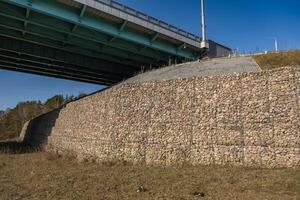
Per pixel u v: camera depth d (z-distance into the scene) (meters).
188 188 16.41
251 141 21.12
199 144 23.11
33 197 15.62
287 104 20.52
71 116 37.44
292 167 19.23
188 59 55.69
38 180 19.83
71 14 36.91
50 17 36.81
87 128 32.28
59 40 40.75
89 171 22.81
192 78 25.09
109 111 29.53
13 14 33.97
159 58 52.03
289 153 19.62
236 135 21.78
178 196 14.98
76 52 45.09
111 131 28.47
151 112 26.22
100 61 50.91
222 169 20.42
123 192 16.22
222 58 42.81
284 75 21.14
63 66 51.19
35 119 60.22
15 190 17.17
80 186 17.70
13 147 48.28
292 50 37.78
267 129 20.75
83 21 38.12
